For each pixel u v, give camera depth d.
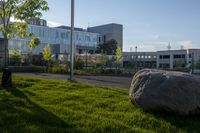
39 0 16.05
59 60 59.53
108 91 12.94
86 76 32.44
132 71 43.31
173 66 96.94
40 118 7.88
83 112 8.83
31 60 60.78
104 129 7.01
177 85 8.04
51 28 91.69
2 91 12.99
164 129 7.22
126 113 8.64
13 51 34.19
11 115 8.12
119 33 114.88
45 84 15.45
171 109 8.00
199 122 7.80
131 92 9.02
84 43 102.06
